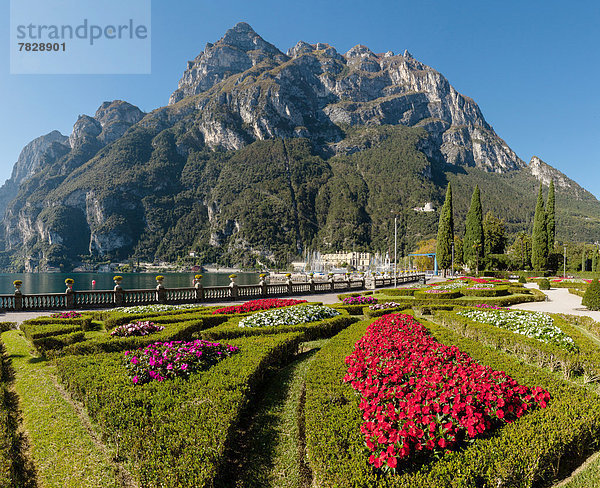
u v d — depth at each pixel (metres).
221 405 5.44
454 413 4.53
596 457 5.12
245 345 8.98
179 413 5.20
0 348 10.34
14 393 7.25
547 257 62.84
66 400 6.91
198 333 10.72
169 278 139.62
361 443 4.37
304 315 13.52
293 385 7.89
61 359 7.72
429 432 4.33
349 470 3.89
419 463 4.20
